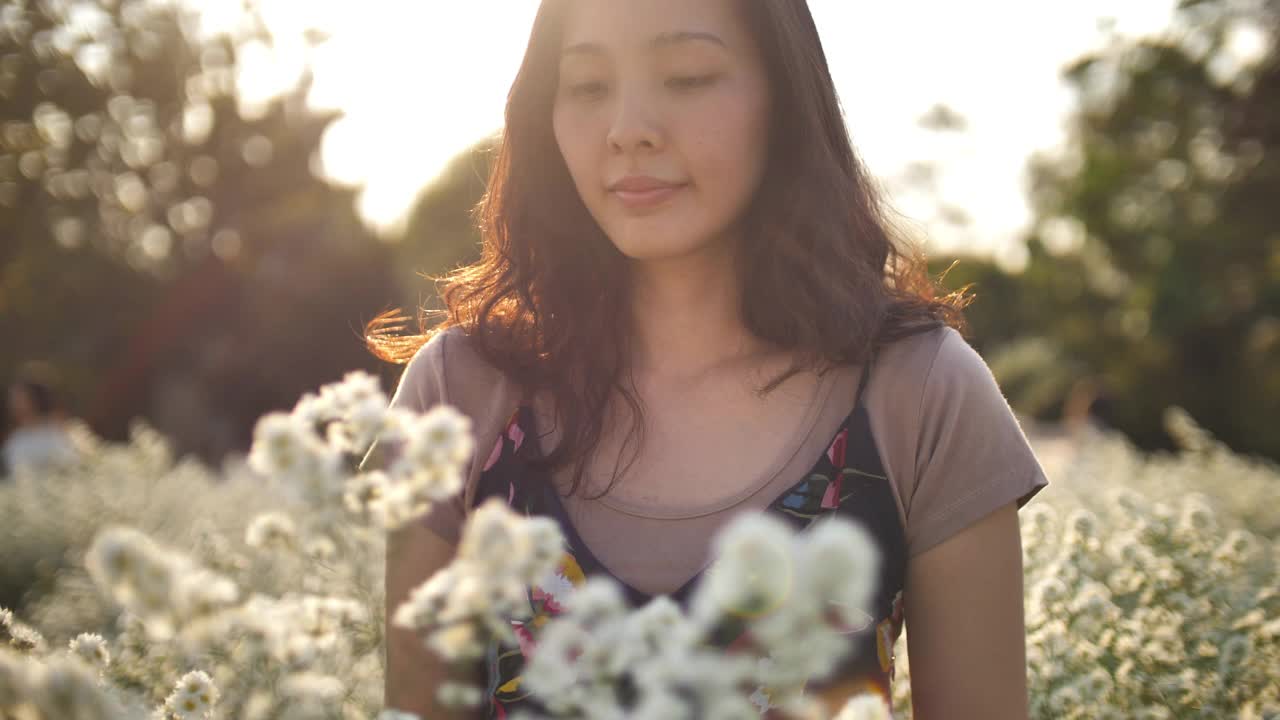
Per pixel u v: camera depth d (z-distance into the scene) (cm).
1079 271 2725
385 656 139
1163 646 205
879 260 161
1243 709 198
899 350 141
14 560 506
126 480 667
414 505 104
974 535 135
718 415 142
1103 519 408
